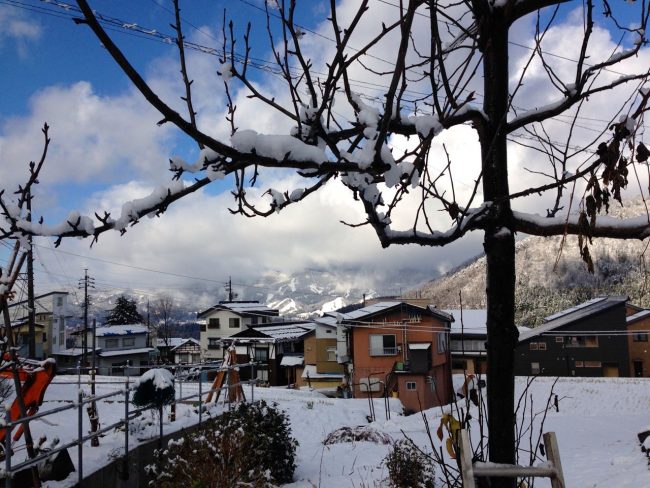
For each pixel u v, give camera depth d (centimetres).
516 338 235
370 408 1912
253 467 697
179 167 177
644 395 2392
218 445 642
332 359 3703
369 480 886
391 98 166
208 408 1005
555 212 235
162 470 656
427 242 232
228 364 1141
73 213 176
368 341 2953
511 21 224
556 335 3531
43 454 491
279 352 3962
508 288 235
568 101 227
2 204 182
